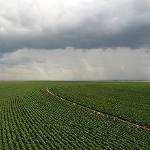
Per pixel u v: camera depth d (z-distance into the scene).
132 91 91.56
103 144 33.50
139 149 31.39
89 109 57.59
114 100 69.62
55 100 69.44
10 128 40.88
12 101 68.06
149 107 59.47
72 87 107.19
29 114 51.72
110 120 47.16
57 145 32.22
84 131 39.38
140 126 43.38
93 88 102.94
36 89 97.81
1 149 31.19
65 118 48.28
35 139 34.72
